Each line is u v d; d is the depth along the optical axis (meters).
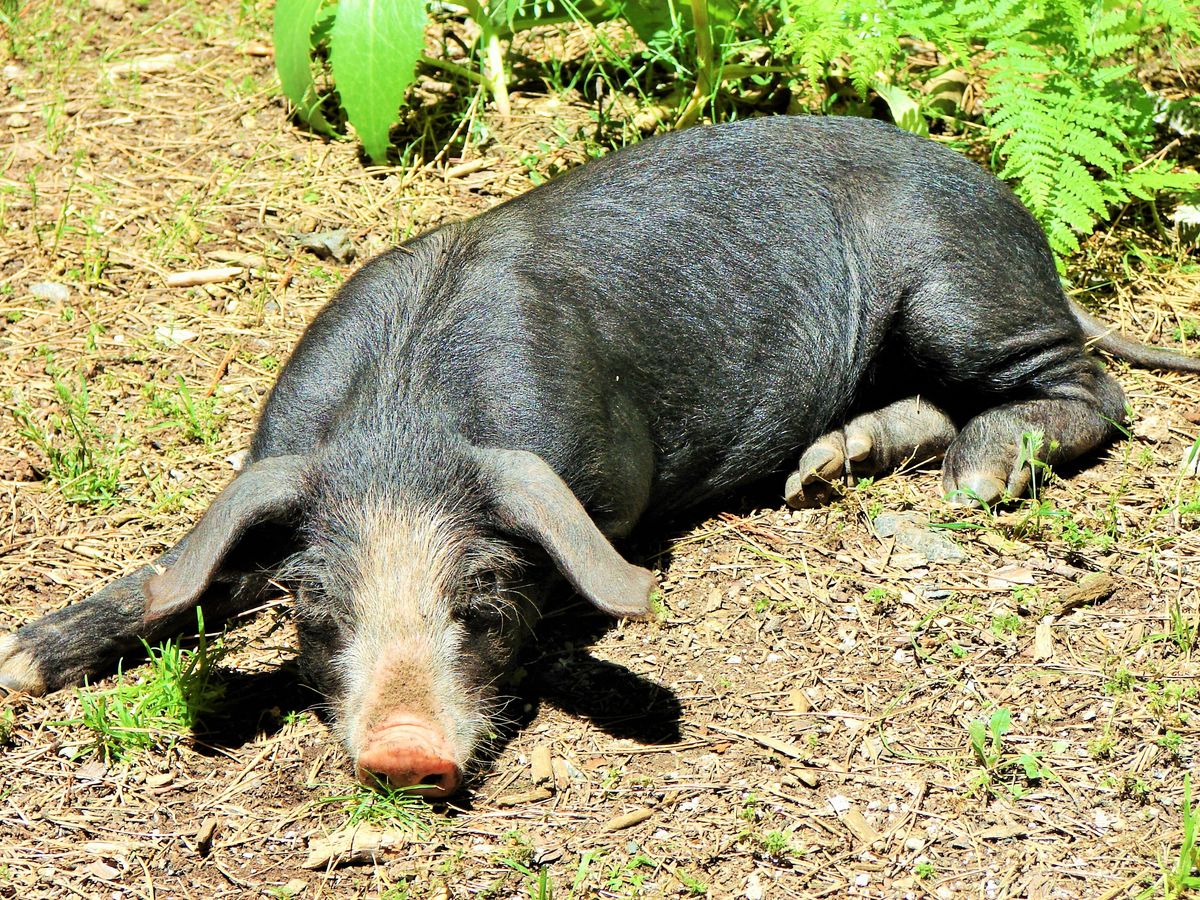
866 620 6.43
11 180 9.63
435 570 5.55
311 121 10.02
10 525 7.11
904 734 5.80
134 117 10.26
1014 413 7.30
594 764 5.73
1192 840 5.01
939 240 7.39
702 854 5.29
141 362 8.22
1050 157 8.43
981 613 6.41
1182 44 10.41
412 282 6.65
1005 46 8.60
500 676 5.83
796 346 7.33
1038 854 5.22
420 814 5.48
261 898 5.20
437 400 6.14
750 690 6.09
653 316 6.98
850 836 5.34
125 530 7.09
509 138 9.84
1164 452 7.42
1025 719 5.82
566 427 6.30
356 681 5.42
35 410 7.84
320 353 6.45
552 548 5.38
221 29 11.40
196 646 6.52
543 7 10.18
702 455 7.23
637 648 6.37
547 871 5.24
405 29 9.12
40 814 5.59
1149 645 6.14
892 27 8.73
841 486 7.31
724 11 9.54
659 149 7.53
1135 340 8.22
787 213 7.38
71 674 6.30
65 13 11.66
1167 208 9.22
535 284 6.67
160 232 9.17
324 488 5.74
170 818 5.57
